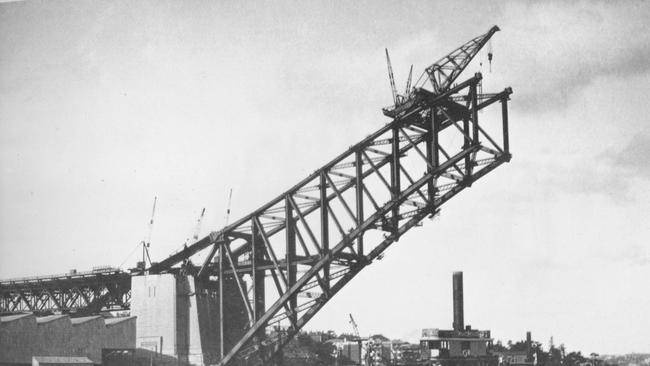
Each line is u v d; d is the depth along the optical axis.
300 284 55.12
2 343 56.47
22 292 71.62
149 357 62.75
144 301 64.19
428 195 52.53
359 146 53.94
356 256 54.06
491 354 88.44
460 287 88.62
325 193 55.09
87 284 69.25
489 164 51.06
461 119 54.22
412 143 51.91
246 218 58.34
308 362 98.81
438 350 88.38
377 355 103.00
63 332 60.12
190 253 62.66
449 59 52.12
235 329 65.19
